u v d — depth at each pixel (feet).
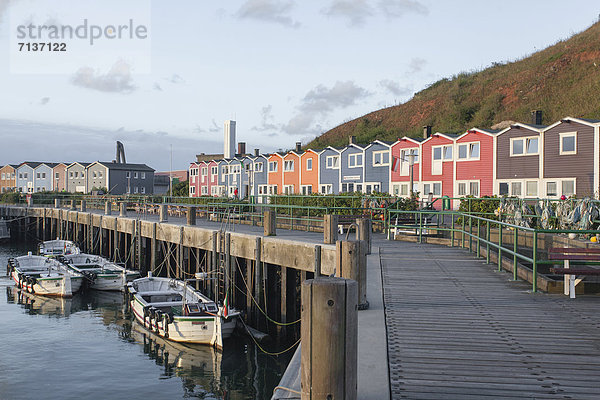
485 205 75.56
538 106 190.80
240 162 205.16
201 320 54.90
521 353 19.27
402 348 19.81
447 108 237.25
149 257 105.19
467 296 29.71
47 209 167.02
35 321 68.80
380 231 78.64
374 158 146.61
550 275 40.55
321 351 13.11
